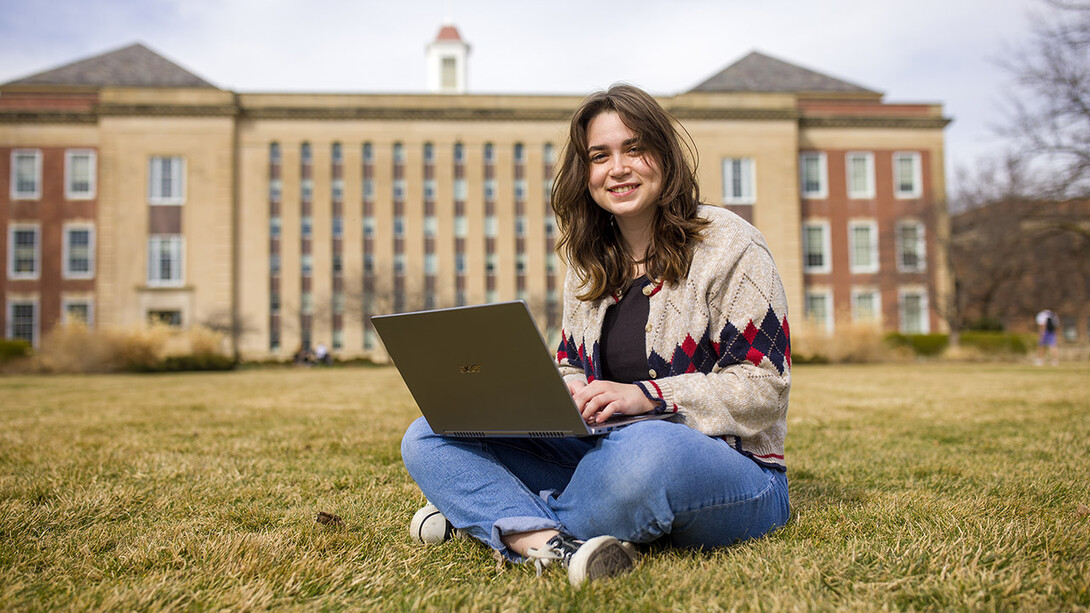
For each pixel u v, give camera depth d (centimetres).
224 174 3183
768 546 187
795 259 3228
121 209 3120
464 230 3391
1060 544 188
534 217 3422
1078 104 1216
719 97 3256
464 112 3394
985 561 177
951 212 2902
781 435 193
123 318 3081
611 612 149
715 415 174
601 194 196
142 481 311
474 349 166
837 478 311
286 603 165
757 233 188
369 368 2684
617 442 168
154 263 3136
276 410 686
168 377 1719
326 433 487
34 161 3172
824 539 202
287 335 3253
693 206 193
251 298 3209
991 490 274
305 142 3338
